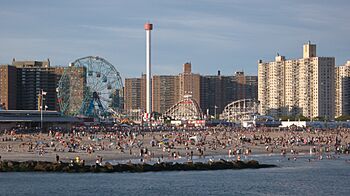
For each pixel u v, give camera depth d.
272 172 148.50
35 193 110.75
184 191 115.06
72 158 163.62
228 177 136.50
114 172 139.75
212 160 163.62
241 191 116.94
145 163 152.25
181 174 139.75
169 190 115.75
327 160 183.62
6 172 136.75
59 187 117.38
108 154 179.25
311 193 116.88
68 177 130.62
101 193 111.38
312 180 134.62
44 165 140.12
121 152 186.25
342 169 157.75
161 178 131.75
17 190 113.69
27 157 163.12
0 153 174.25
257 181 131.12
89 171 139.00
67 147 197.00
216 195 111.81
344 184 129.00
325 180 135.00
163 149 196.00
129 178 130.62
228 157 183.62
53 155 170.50
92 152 183.50
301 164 169.62
